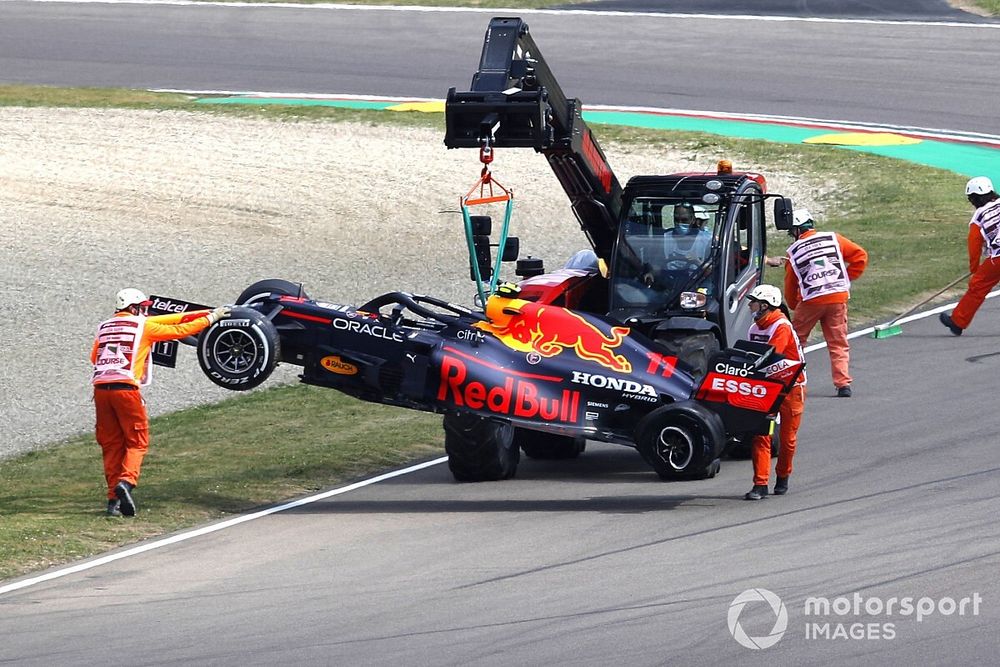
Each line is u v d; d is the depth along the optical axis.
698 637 29.05
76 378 63.09
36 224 93.44
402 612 31.86
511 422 43.88
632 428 44.12
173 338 43.19
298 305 44.69
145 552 38.81
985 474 41.47
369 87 127.62
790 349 41.88
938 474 41.97
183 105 124.50
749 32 136.88
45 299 76.31
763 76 122.94
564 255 85.75
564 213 96.12
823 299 53.38
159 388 62.81
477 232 45.56
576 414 44.06
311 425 55.28
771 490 42.22
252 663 28.78
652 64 128.12
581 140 48.66
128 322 42.94
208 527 41.41
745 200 49.69
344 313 44.38
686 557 35.22
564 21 144.50
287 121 118.88
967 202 90.94
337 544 38.66
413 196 101.38
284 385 63.03
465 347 44.16
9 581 36.47
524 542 37.75
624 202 49.09
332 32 146.12
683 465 42.94
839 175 98.69
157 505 43.88
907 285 72.12
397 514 41.91
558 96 47.28
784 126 110.00
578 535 38.16
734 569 33.84
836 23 138.50
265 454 50.78
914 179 96.38
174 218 95.94
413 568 35.72
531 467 48.62
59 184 103.44
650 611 30.92
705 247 48.03
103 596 34.50
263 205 99.31
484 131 44.19
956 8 142.38
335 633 30.53
